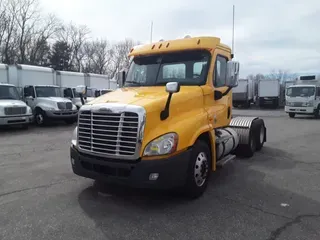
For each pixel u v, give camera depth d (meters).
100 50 62.78
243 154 7.82
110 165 4.13
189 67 5.39
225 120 5.98
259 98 33.16
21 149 8.98
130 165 4.00
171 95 4.18
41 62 49.94
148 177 3.95
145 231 3.59
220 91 5.58
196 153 4.54
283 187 5.29
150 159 3.96
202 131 4.67
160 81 5.50
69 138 11.36
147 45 6.03
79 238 3.42
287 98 22.27
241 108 34.28
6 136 11.90
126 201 4.54
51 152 8.48
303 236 3.47
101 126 4.23
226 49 6.01
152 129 4.09
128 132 4.01
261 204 4.46
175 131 4.18
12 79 16.67
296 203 4.51
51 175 5.98
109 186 5.23
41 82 18.33
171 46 5.65
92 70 62.19
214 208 4.29
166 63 5.59
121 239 3.40
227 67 5.34
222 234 3.53
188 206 4.36
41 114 15.59
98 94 15.80
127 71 6.01
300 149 8.95
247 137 7.64
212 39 5.50
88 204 4.42
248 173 6.20
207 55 5.35
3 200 4.59
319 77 25.81
